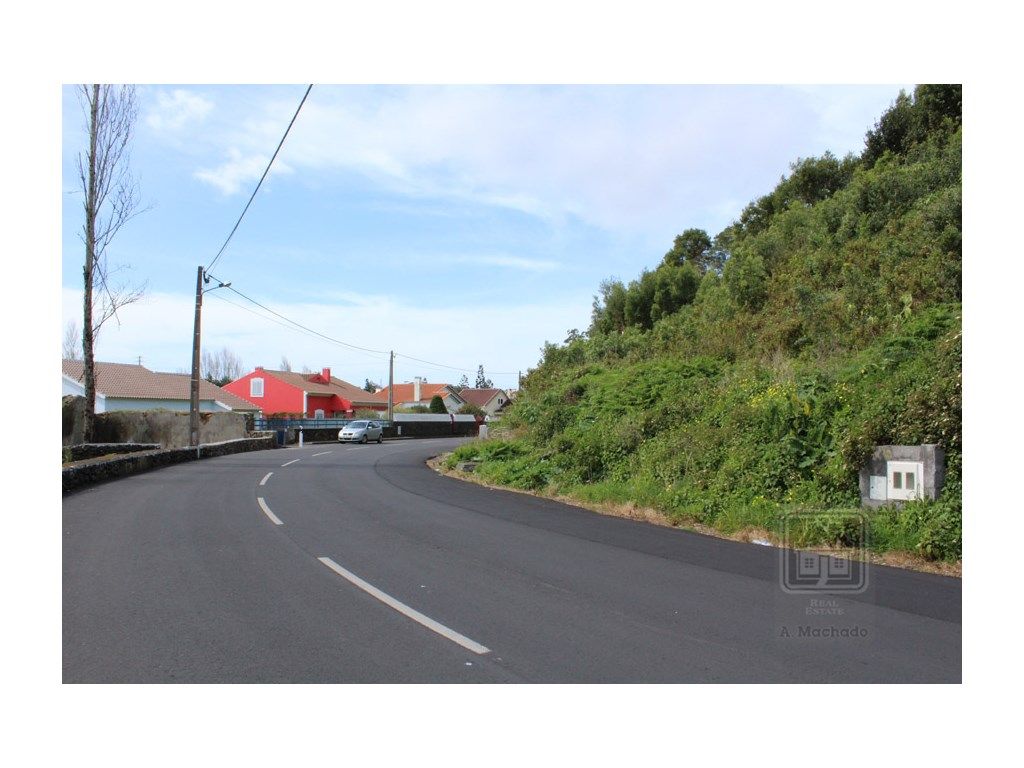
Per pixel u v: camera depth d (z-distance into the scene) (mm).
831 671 5051
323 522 11320
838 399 12172
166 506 12961
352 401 70875
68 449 21453
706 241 45406
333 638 5660
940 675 4992
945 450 9500
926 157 26172
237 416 38625
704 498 11688
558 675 4965
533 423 21281
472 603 6668
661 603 6695
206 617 6160
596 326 35812
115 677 4895
